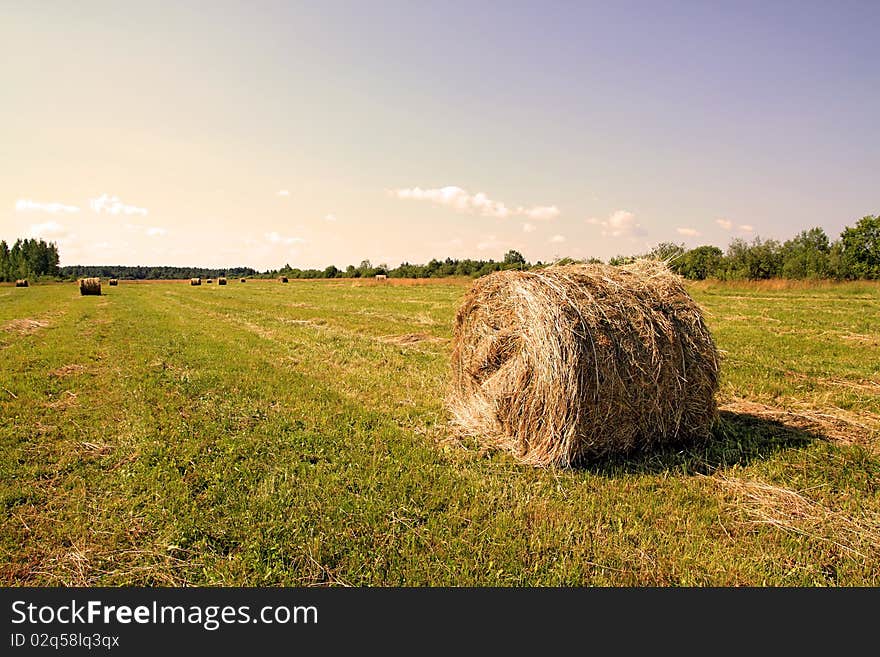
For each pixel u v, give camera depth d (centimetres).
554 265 717
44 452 601
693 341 632
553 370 559
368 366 1095
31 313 2369
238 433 658
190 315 2264
